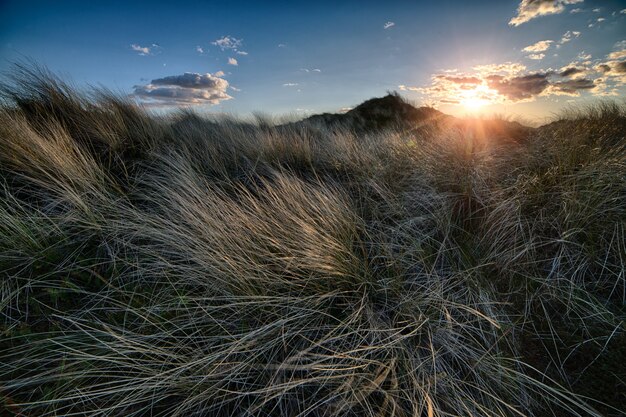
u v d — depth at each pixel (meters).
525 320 2.12
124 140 4.04
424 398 1.62
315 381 1.73
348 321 2.03
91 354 1.80
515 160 3.88
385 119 12.23
